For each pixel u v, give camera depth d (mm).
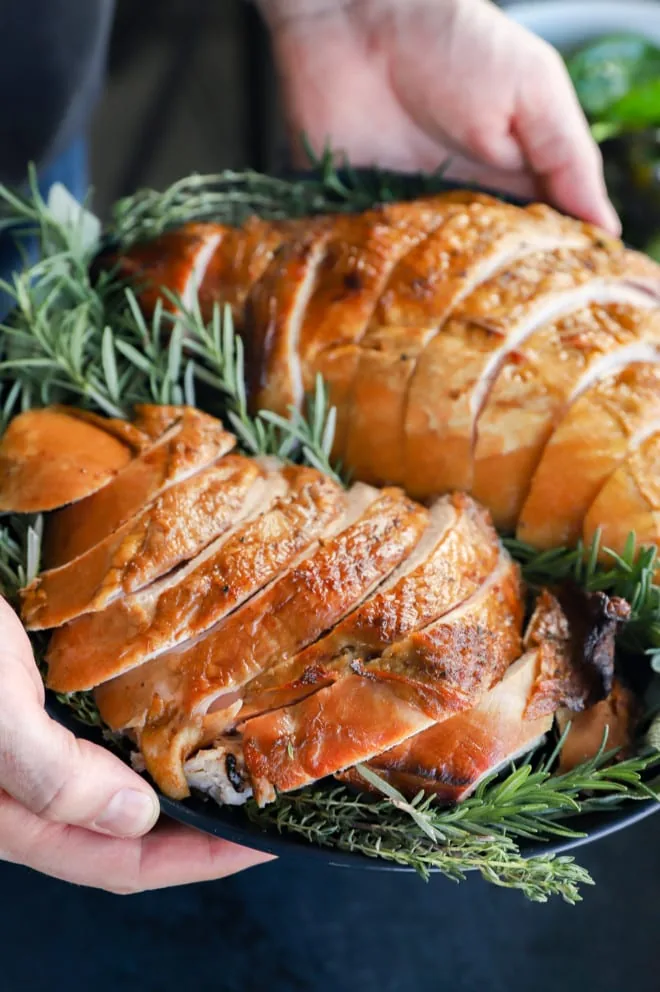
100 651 589
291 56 744
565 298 625
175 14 1165
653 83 801
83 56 733
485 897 667
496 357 618
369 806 578
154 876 607
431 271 628
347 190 690
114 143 1113
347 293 633
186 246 653
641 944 660
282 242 652
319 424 622
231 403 644
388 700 580
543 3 802
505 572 609
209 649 587
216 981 655
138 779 581
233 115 1134
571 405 612
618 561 603
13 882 669
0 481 611
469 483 625
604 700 599
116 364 648
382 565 597
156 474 604
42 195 776
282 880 669
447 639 585
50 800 569
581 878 571
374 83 736
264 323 640
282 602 590
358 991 653
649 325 625
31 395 642
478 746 583
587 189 711
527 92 703
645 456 607
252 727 582
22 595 600
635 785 590
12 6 704
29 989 652
